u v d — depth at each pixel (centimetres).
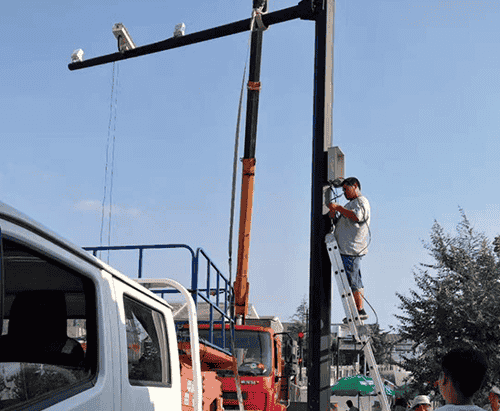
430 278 1928
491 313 1752
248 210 1520
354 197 739
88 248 748
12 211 198
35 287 244
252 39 1423
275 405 1230
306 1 838
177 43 994
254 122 1488
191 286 691
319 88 796
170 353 400
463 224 1992
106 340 284
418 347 1986
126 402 300
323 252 741
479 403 1642
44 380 233
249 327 1226
